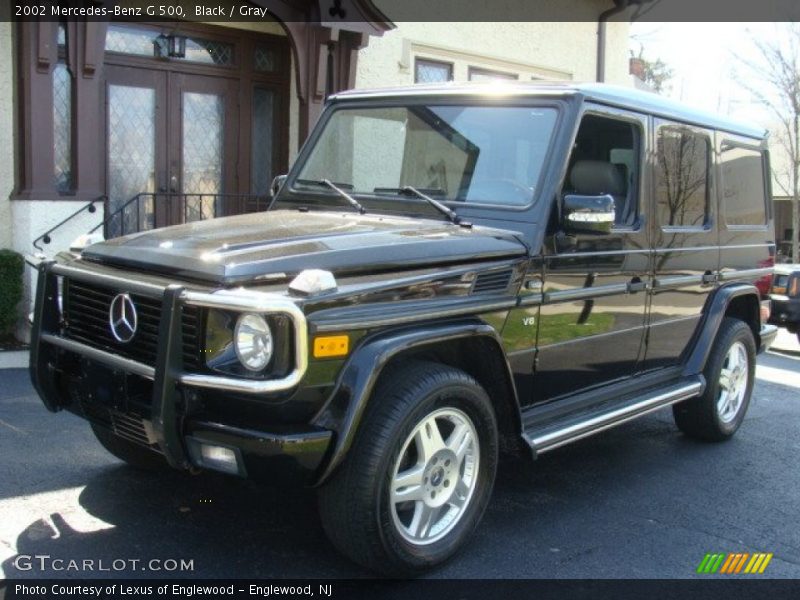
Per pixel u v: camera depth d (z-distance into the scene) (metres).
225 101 9.88
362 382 3.25
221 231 3.83
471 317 3.75
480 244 3.89
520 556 3.94
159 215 9.55
